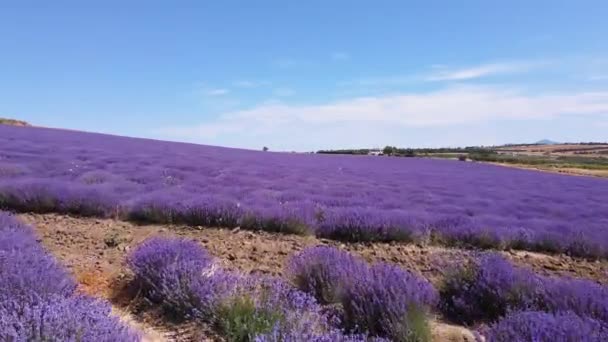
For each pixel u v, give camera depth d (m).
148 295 4.65
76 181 12.02
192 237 7.88
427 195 15.65
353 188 15.97
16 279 3.63
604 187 26.86
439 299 4.95
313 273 5.02
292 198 12.11
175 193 10.54
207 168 18.97
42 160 16.03
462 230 9.29
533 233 9.67
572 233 9.59
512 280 5.00
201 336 3.76
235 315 3.79
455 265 5.60
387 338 3.71
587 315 4.19
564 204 16.34
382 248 8.25
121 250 6.62
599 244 9.09
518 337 3.38
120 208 9.41
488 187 21.94
